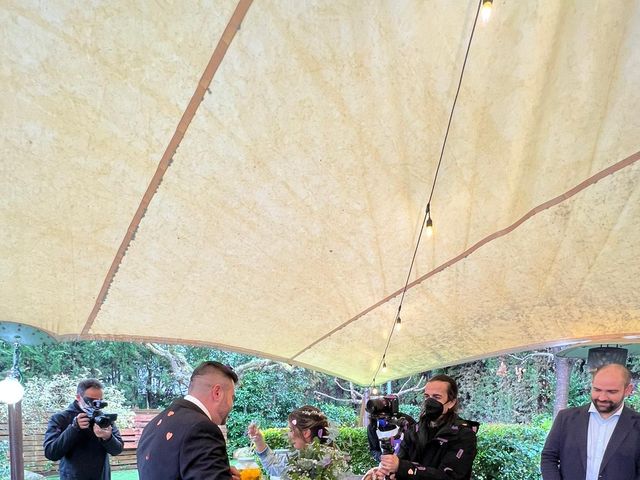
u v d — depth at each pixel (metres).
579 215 3.09
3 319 3.19
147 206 2.65
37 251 2.76
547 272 3.51
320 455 2.38
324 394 10.04
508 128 2.49
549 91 2.31
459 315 3.98
